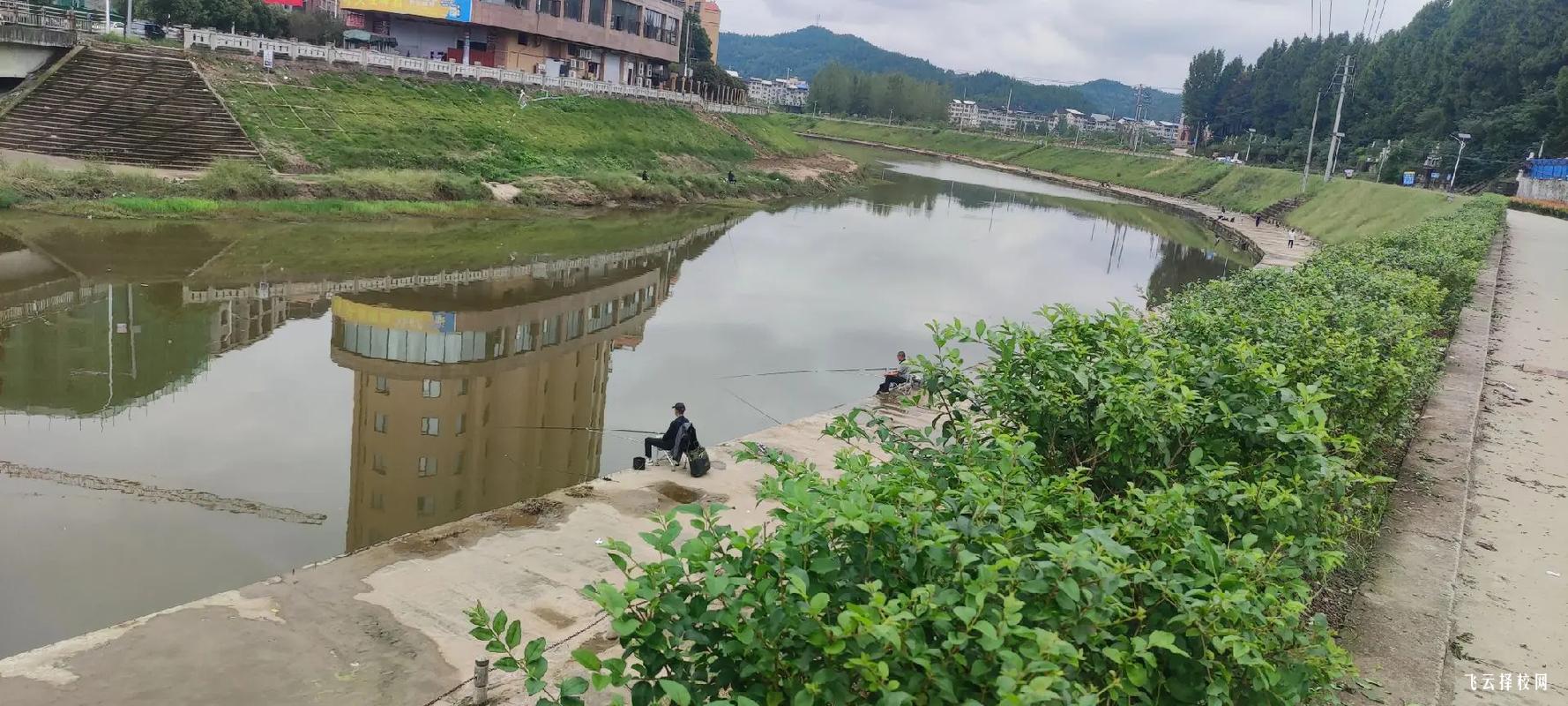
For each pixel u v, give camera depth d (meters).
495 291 24.61
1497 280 23.33
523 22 55.66
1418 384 10.50
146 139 33.25
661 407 17.28
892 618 3.19
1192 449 5.68
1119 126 183.00
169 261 24.30
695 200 49.19
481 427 15.52
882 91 151.00
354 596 9.11
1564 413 11.86
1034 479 5.24
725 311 25.33
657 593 3.69
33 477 11.91
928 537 3.84
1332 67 94.62
